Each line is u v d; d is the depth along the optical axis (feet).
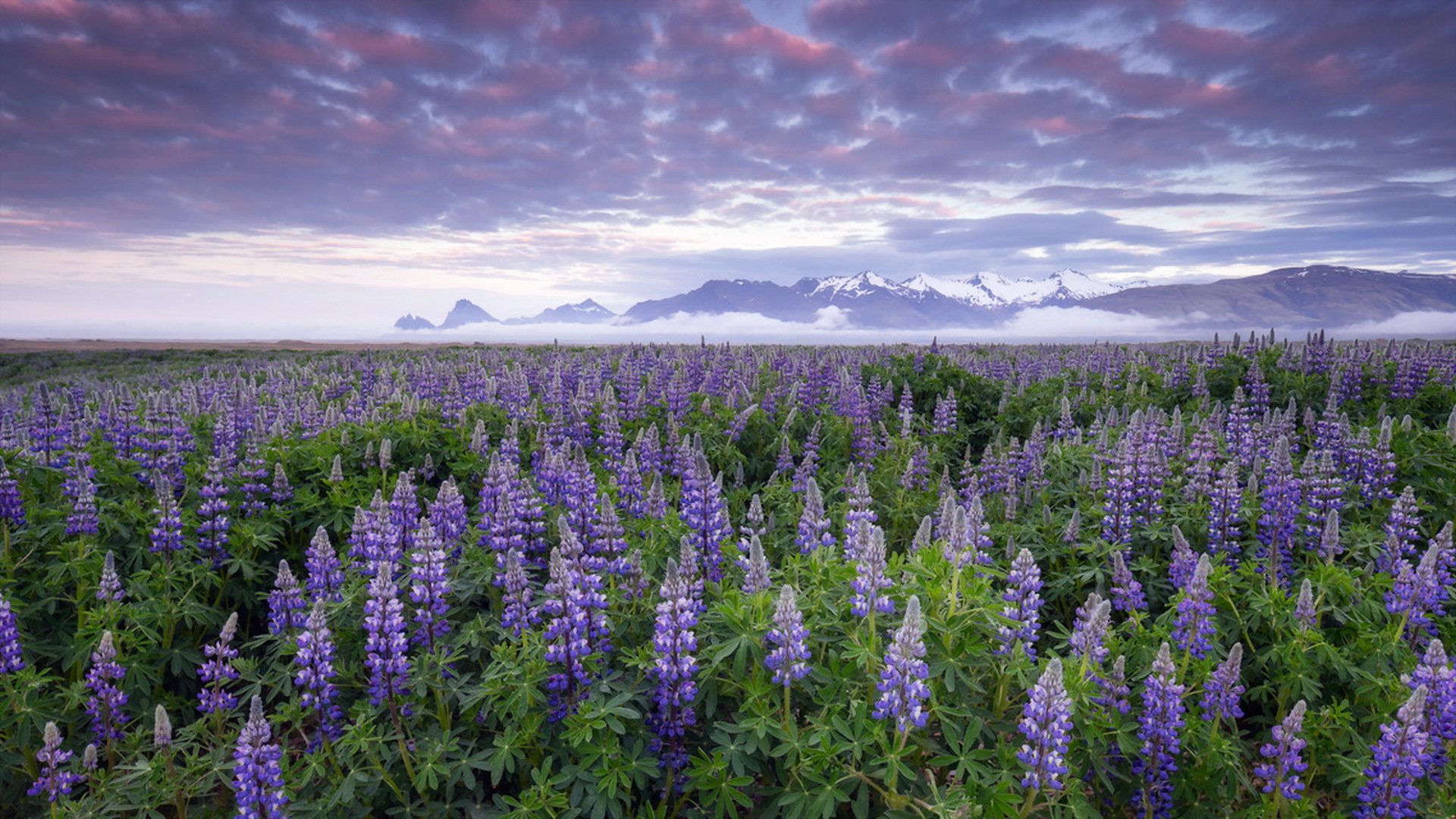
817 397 62.90
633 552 25.44
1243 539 34.63
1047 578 34.78
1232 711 22.16
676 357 88.89
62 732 25.07
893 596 22.29
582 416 53.83
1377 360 68.95
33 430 40.45
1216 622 27.17
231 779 23.24
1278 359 71.72
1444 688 20.66
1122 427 54.70
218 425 47.78
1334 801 23.18
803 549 27.99
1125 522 34.37
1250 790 21.66
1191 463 42.57
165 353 181.57
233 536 34.99
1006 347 150.61
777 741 20.70
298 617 26.21
